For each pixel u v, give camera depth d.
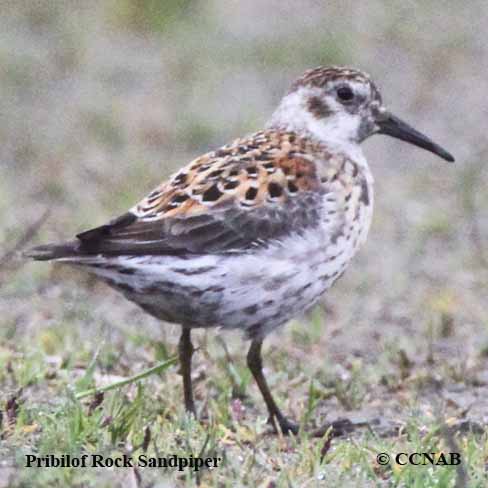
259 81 28.06
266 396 13.60
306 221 13.29
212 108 26.44
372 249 20.80
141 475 11.14
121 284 12.88
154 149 24.56
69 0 30.75
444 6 32.88
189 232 12.85
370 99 14.71
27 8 29.92
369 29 31.11
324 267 13.48
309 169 13.58
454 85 28.58
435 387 15.06
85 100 26.42
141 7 30.17
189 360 13.47
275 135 14.20
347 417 13.73
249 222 13.04
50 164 23.30
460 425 13.41
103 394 12.81
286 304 13.34
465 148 25.44
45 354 15.10
